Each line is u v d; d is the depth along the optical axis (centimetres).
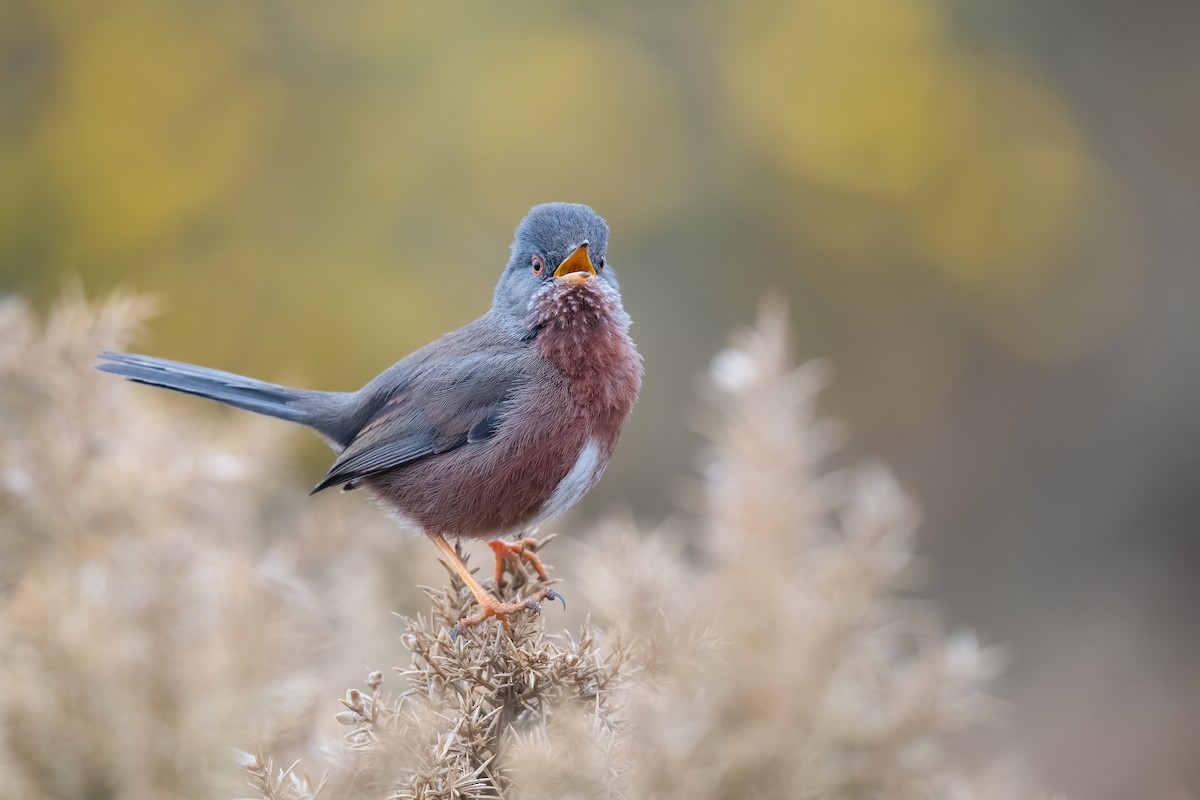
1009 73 1441
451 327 1302
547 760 408
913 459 1459
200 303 1303
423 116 1363
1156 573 1396
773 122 1405
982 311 1446
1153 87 1449
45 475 644
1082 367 1469
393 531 777
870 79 1412
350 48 1389
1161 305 1455
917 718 513
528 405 725
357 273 1316
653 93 1398
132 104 1368
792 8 1423
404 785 427
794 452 577
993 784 541
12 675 528
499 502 732
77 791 522
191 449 705
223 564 603
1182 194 1452
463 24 1398
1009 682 1270
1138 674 1278
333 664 645
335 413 805
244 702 530
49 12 1382
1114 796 1140
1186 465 1427
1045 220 1425
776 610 522
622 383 746
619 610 525
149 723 518
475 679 444
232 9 1388
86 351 683
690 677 479
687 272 1400
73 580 590
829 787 504
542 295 746
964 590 1418
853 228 1416
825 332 1439
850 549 549
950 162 1405
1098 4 1446
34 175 1348
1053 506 1456
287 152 1364
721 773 477
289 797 431
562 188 1373
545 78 1377
